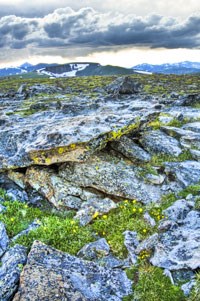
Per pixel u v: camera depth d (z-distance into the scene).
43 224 13.42
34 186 16.25
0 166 17.03
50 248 10.91
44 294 9.14
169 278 10.20
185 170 17.06
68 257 10.77
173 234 12.16
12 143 18.88
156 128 23.98
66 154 15.98
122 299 9.68
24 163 16.56
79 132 16.52
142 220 13.41
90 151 16.19
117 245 11.99
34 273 9.77
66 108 32.06
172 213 13.57
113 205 14.48
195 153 19.20
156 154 19.42
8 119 28.89
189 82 88.62
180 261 10.68
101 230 13.15
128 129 17.97
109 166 16.52
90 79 118.00
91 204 14.56
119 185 15.47
